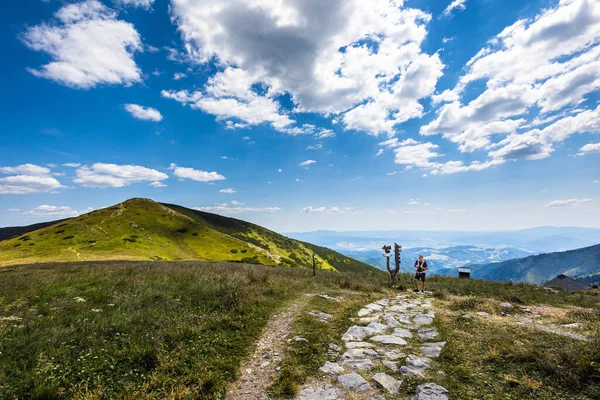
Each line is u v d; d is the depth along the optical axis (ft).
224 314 32.99
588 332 25.05
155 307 32.73
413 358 22.71
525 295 47.55
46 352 21.06
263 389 19.49
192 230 335.88
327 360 23.15
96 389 17.39
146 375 19.88
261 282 54.49
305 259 425.28
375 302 42.98
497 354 21.50
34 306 31.53
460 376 19.57
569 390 16.72
